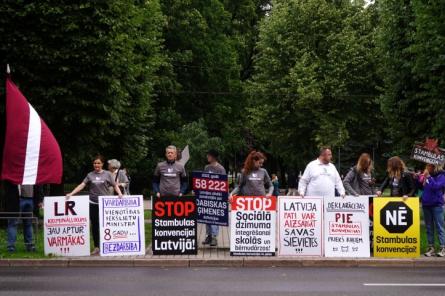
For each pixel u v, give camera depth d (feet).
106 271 41.39
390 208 45.60
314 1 140.97
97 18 66.95
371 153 146.30
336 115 138.31
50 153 49.03
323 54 140.87
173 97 145.38
